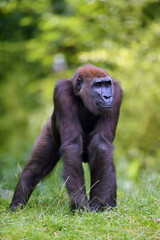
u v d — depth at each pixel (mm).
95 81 21828
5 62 62094
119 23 47625
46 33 53281
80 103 22844
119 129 44656
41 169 24516
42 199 24531
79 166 20859
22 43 58094
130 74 44656
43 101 53562
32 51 54031
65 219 19016
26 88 59406
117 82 23297
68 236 17484
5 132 58219
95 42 48812
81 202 20000
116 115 22484
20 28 60375
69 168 20656
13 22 59000
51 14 51500
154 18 48188
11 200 25406
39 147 24469
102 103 21453
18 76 60656
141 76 44406
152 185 24609
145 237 17062
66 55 55688
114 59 45094
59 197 23953
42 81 52125
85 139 22594
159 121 44312
